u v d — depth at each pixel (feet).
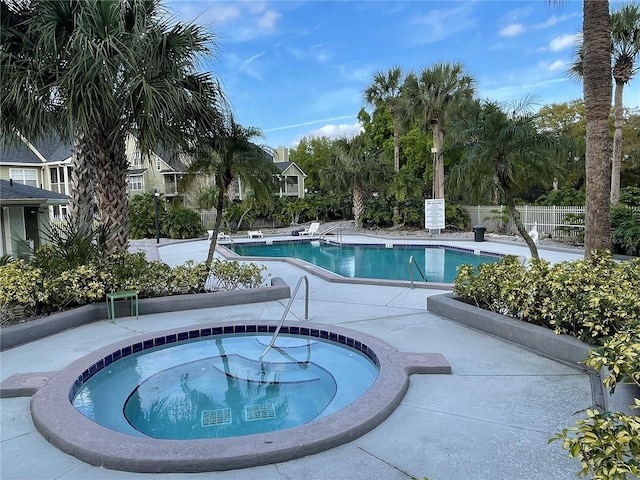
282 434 9.43
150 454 8.69
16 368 14.52
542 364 14.06
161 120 20.71
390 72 82.84
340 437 9.41
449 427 10.18
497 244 52.21
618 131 56.24
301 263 38.47
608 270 16.61
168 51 22.12
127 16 21.22
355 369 15.40
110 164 23.35
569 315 14.17
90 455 8.89
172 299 21.85
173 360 16.47
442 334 17.46
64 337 17.87
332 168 80.02
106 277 20.94
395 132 83.82
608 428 5.90
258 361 16.30
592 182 19.44
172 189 98.12
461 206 70.23
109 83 19.15
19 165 76.43
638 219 40.40
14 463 9.00
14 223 38.24
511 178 26.18
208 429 11.53
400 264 45.19
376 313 21.06
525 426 10.15
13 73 19.12
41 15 19.69
